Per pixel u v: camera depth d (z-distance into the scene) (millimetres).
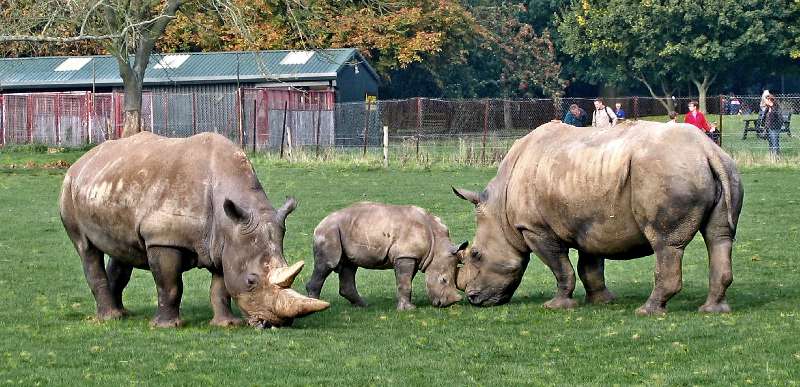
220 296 17422
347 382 13883
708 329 16359
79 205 18000
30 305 19953
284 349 15656
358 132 56156
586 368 14422
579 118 43062
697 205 17281
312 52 63625
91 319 18438
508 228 19453
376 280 22547
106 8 47031
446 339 16359
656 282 17750
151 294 21016
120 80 62375
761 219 29281
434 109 69375
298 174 41188
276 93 55562
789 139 47531
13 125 59000
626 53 80875
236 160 17109
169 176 17078
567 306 19062
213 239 16828
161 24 50719
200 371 14484
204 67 62969
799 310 17984
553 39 93812
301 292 20938
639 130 17891
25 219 31406
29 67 65125
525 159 19234
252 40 50875
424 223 19531
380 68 73250
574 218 18391
